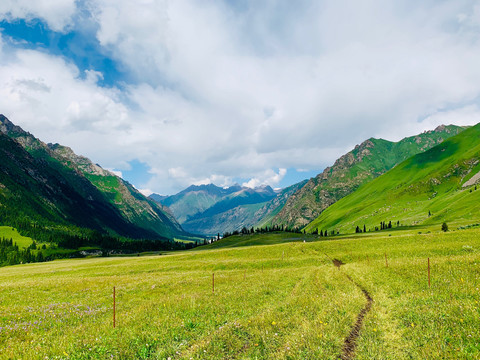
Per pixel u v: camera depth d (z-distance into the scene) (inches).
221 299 844.6
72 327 631.2
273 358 378.6
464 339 394.0
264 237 6683.1
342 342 430.0
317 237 6230.3
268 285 1092.5
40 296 1211.9
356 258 2095.2
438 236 2605.8
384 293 786.8
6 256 7588.6
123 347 449.7
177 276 1694.1
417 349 376.8
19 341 541.6
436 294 658.8
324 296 773.9
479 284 701.3
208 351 411.2
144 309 761.6
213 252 3388.3
